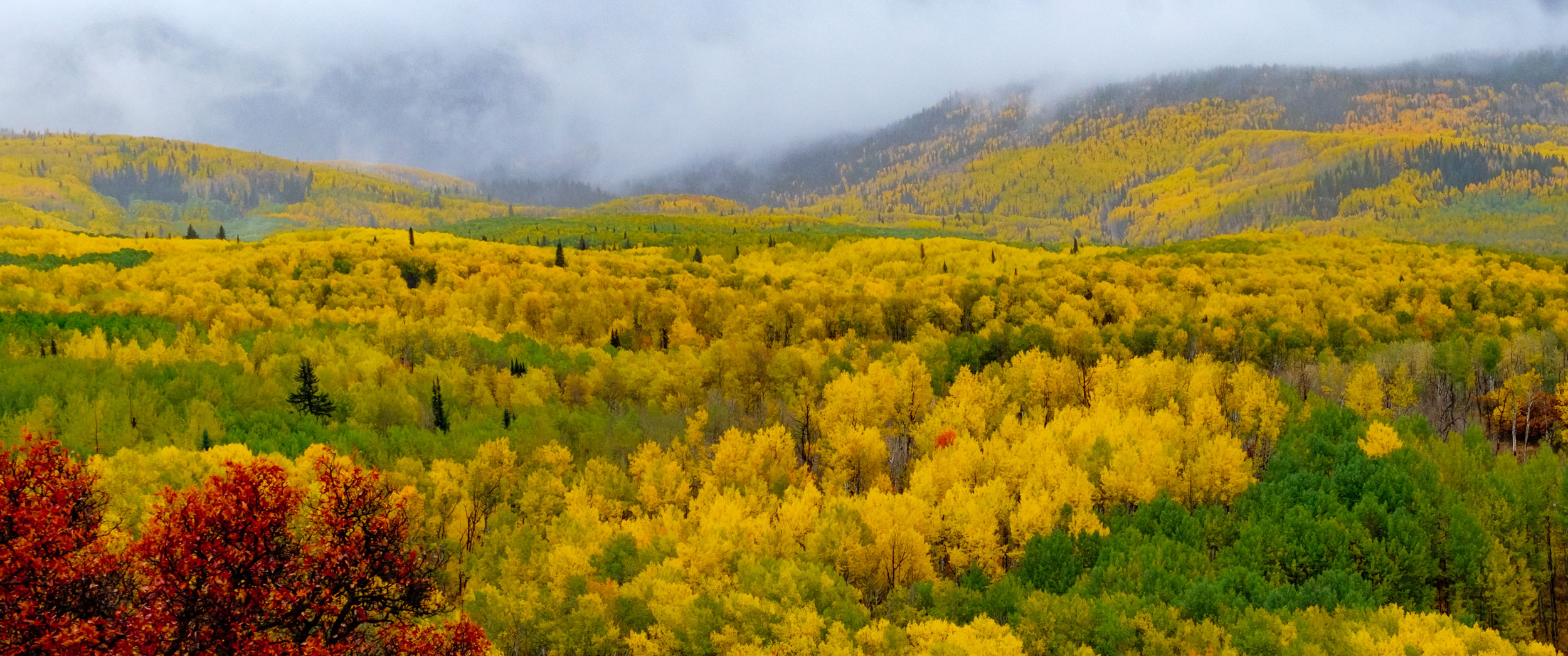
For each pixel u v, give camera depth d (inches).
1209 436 3651.6
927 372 4429.1
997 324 5802.2
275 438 3521.2
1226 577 2390.5
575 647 2276.1
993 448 3422.7
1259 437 3735.2
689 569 2568.9
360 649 1042.7
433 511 3061.0
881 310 6314.0
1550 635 2503.7
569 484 3400.6
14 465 927.7
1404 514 2689.5
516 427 3745.1
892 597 2488.9
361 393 4136.3
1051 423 3727.9
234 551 954.1
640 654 2263.8
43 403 3469.5
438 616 1471.5
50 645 842.2
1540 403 3937.0
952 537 2908.5
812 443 4060.0
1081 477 3026.6
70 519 951.6
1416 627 2080.5
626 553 2679.6
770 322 6008.9
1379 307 6471.5
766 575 2434.8
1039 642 2130.9
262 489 1005.8
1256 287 7150.6
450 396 4323.3
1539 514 2746.1
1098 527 2812.5
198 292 6628.9
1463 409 4281.5
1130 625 2094.0
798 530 2920.8
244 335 5462.6
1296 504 2910.9
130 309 5969.5
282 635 1001.5
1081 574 2581.2
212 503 968.3
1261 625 2087.8
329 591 1005.8
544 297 6584.6
